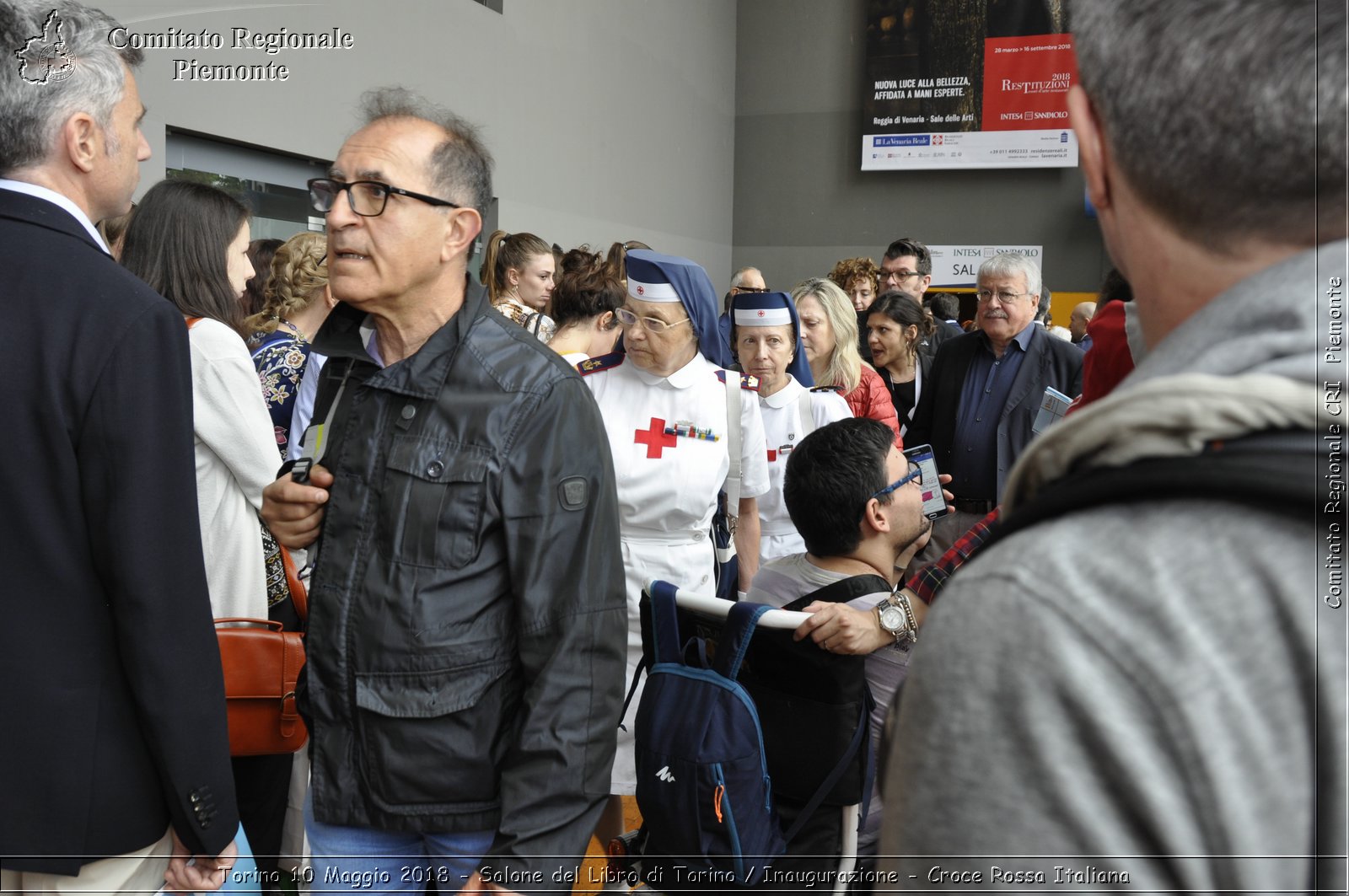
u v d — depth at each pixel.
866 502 1.77
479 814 1.48
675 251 12.69
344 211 1.45
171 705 1.38
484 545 1.46
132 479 1.32
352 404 1.56
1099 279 12.87
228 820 1.47
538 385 1.49
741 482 2.90
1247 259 0.55
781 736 1.57
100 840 1.39
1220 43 0.52
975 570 0.57
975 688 0.53
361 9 7.32
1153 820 0.48
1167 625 0.48
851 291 6.48
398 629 1.44
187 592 1.38
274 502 1.55
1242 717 0.47
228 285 2.35
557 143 9.96
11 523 1.31
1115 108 0.58
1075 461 0.56
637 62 11.43
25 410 1.30
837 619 1.53
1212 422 0.50
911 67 13.17
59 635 1.34
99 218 1.50
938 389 4.31
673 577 2.65
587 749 1.43
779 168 14.08
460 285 1.58
